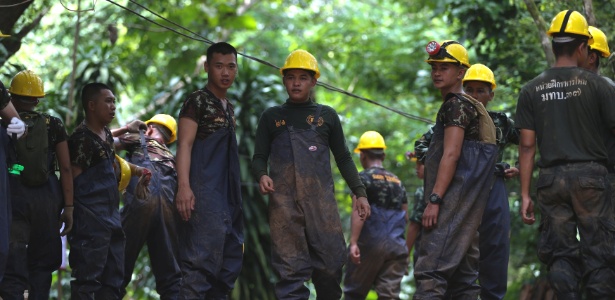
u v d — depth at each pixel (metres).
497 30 20.12
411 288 28.28
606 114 9.44
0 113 9.02
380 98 32.16
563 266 9.43
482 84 11.86
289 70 10.22
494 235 10.66
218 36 26.06
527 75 19.58
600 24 16.41
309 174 10.09
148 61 27.00
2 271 8.67
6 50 14.96
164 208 11.34
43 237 9.75
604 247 9.29
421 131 26.23
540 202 9.67
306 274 10.06
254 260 18.73
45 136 9.59
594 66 10.57
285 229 10.07
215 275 9.86
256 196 18.77
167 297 11.34
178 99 19.38
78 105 18.47
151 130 12.54
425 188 10.08
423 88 26.56
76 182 10.11
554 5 16.81
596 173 9.37
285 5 33.19
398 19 31.80
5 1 12.55
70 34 23.28
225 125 10.07
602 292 9.27
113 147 10.46
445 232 9.77
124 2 24.75
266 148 10.32
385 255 13.55
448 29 29.03
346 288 13.83
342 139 10.45
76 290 10.01
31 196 9.55
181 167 9.79
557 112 9.57
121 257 10.37
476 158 9.88
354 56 30.81
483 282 10.77
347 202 28.67
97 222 10.05
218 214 9.88
